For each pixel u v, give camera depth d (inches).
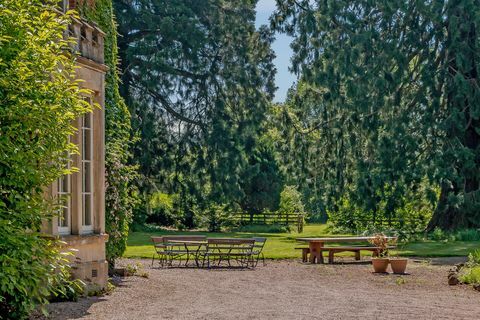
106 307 404.5
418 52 1176.8
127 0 1481.3
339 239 781.9
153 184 1519.4
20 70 301.3
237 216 1658.5
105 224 545.0
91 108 353.4
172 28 1416.1
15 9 311.1
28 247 302.7
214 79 1513.3
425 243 1021.2
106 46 558.3
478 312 400.8
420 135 1155.9
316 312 396.8
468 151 1088.2
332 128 1267.2
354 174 1238.9
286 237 1233.4
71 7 482.9
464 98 1113.4
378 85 1128.8
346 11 1191.6
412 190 1167.0
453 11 1117.1
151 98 1493.6
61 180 440.8
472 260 628.7
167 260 784.3
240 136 1536.7
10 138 307.7
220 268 703.7
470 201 1101.7
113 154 552.1
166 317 370.0
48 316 345.1
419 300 458.0
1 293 308.3
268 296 477.1
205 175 1553.9
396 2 1138.0
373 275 635.5
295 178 1360.7
